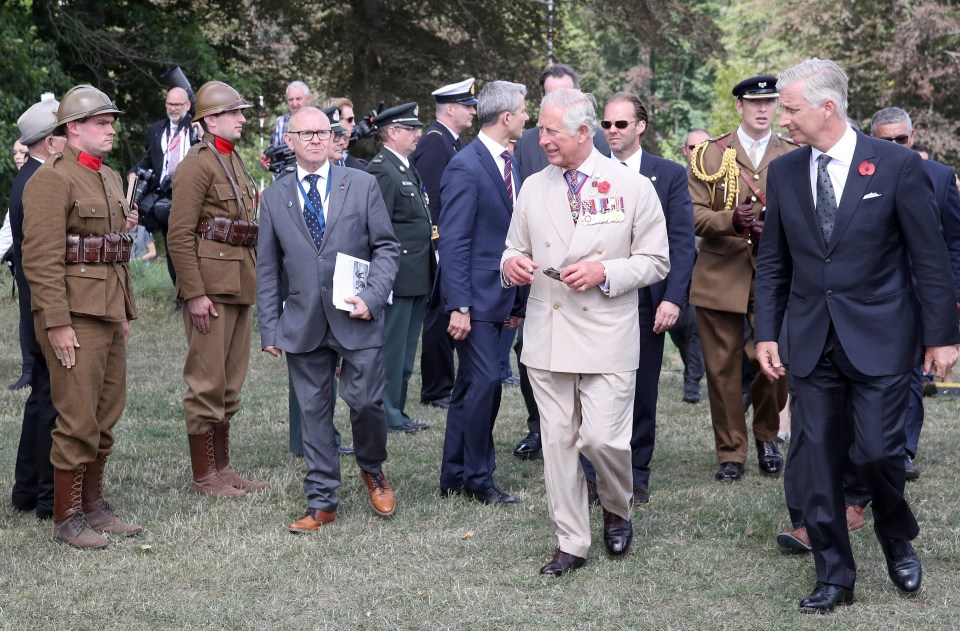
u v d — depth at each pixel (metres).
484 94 5.28
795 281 4.04
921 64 26.30
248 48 22.91
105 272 4.71
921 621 3.85
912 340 3.89
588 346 4.32
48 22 18.42
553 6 23.38
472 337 5.22
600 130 5.38
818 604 3.95
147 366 9.17
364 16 22.23
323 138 5.00
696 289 5.87
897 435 3.90
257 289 5.07
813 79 3.87
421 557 4.57
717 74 34.66
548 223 4.41
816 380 3.99
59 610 3.99
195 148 5.47
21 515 5.14
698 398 8.16
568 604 4.06
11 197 5.09
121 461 6.11
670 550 4.66
